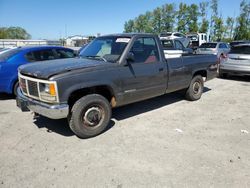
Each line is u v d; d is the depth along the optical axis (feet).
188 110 19.24
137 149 12.62
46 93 12.56
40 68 13.42
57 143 13.28
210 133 14.73
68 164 11.19
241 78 35.65
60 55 24.63
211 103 21.36
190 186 9.66
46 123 16.17
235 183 9.86
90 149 12.62
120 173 10.51
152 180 10.03
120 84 14.80
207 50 53.93
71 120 13.34
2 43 91.20
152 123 16.31
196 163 11.28
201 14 178.91
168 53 20.70
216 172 10.59
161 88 17.87
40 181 9.94
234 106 20.52
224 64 33.40
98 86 14.02
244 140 13.79
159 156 11.91
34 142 13.39
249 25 170.50
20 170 10.69
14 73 21.44
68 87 12.49
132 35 15.83
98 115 14.11
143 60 16.31
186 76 20.10
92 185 9.71
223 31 170.40
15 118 17.16
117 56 14.98
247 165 11.15
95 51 16.62
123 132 14.78
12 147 12.78
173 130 15.12
